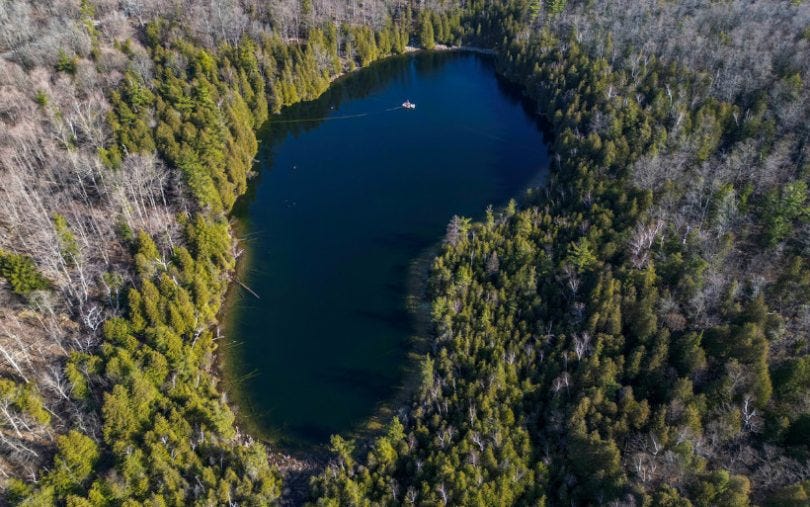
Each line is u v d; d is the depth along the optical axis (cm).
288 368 10656
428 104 19938
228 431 8788
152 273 10512
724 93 14238
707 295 9356
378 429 9562
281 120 18250
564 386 8781
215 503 7550
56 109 12494
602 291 9862
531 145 17612
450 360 9550
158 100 13938
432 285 11694
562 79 17638
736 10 17650
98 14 17400
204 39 17275
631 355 8794
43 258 10062
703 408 7931
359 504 7656
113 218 11400
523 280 10644
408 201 15150
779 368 8094
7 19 14888
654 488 7162
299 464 9025
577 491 7631
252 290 12250
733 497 6706
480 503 7300
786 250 10231
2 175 11200
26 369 8806
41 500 7081
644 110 14500
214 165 13512
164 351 9381
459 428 8488
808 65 14150
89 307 9994
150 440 7962
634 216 11406
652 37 17488
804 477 7012
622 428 7931
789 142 12025
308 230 14025
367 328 11456
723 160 12506
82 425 8031
